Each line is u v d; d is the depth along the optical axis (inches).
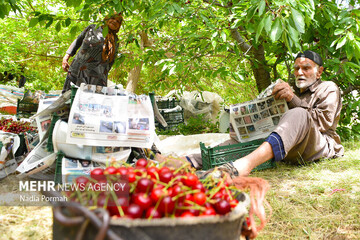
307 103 120.0
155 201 34.2
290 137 96.5
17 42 283.4
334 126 124.8
